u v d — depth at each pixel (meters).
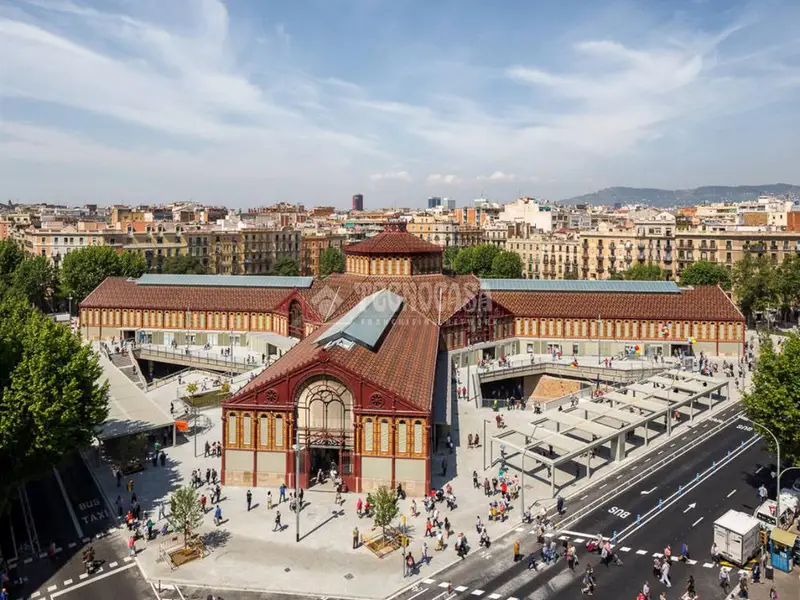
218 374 127.31
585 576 55.53
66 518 67.56
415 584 55.75
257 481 74.69
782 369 68.38
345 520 66.81
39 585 55.56
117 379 102.19
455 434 92.44
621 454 82.69
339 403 73.38
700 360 125.62
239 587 55.38
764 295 164.75
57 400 64.06
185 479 77.12
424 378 84.25
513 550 60.97
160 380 121.75
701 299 137.62
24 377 64.62
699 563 58.59
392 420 71.81
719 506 69.44
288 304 134.75
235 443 74.81
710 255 196.88
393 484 72.12
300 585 55.62
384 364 81.06
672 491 73.62
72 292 174.38
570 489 74.62
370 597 54.00
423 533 64.19
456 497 72.19
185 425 86.50
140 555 60.41
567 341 136.62
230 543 62.34
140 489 74.44
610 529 64.94
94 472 78.88
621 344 135.38
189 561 59.19
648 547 61.41
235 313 141.75
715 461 82.06
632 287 141.00
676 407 92.25
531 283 143.88
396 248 130.38
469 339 128.88
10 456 62.84
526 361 129.50
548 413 98.81
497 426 95.19
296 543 62.34
